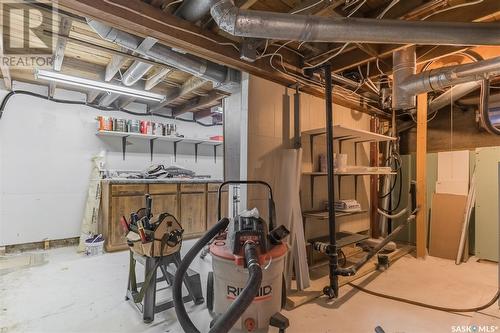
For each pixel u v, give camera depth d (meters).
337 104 3.74
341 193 3.81
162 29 1.96
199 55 2.32
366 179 4.29
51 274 3.01
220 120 5.75
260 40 2.36
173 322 2.11
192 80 3.74
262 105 2.76
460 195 3.79
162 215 2.29
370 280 2.96
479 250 3.65
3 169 3.74
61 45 2.57
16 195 3.82
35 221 3.95
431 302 2.44
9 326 2.01
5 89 3.77
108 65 3.32
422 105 3.81
